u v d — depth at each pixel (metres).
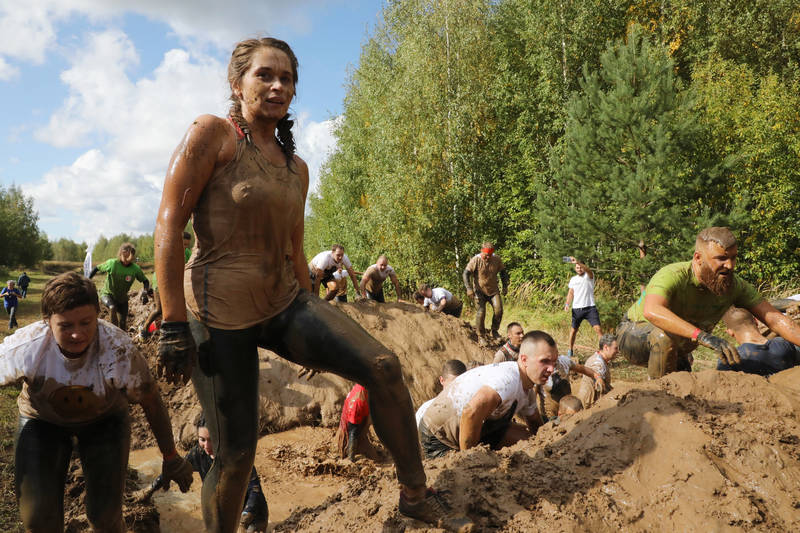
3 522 3.99
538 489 2.45
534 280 17.08
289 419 6.86
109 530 2.63
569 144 14.39
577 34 17.39
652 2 18.84
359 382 2.01
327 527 2.49
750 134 14.48
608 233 13.32
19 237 57.12
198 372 2.04
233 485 2.11
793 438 2.61
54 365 2.34
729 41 18.52
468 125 18.89
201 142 1.84
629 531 2.26
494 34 19.88
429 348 8.71
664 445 2.58
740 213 12.19
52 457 2.50
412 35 20.06
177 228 1.84
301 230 2.19
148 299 9.65
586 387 5.96
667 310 3.35
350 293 21.66
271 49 1.97
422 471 2.19
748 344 3.61
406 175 19.20
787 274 14.47
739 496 2.29
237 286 1.93
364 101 24.58
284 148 2.08
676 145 13.04
